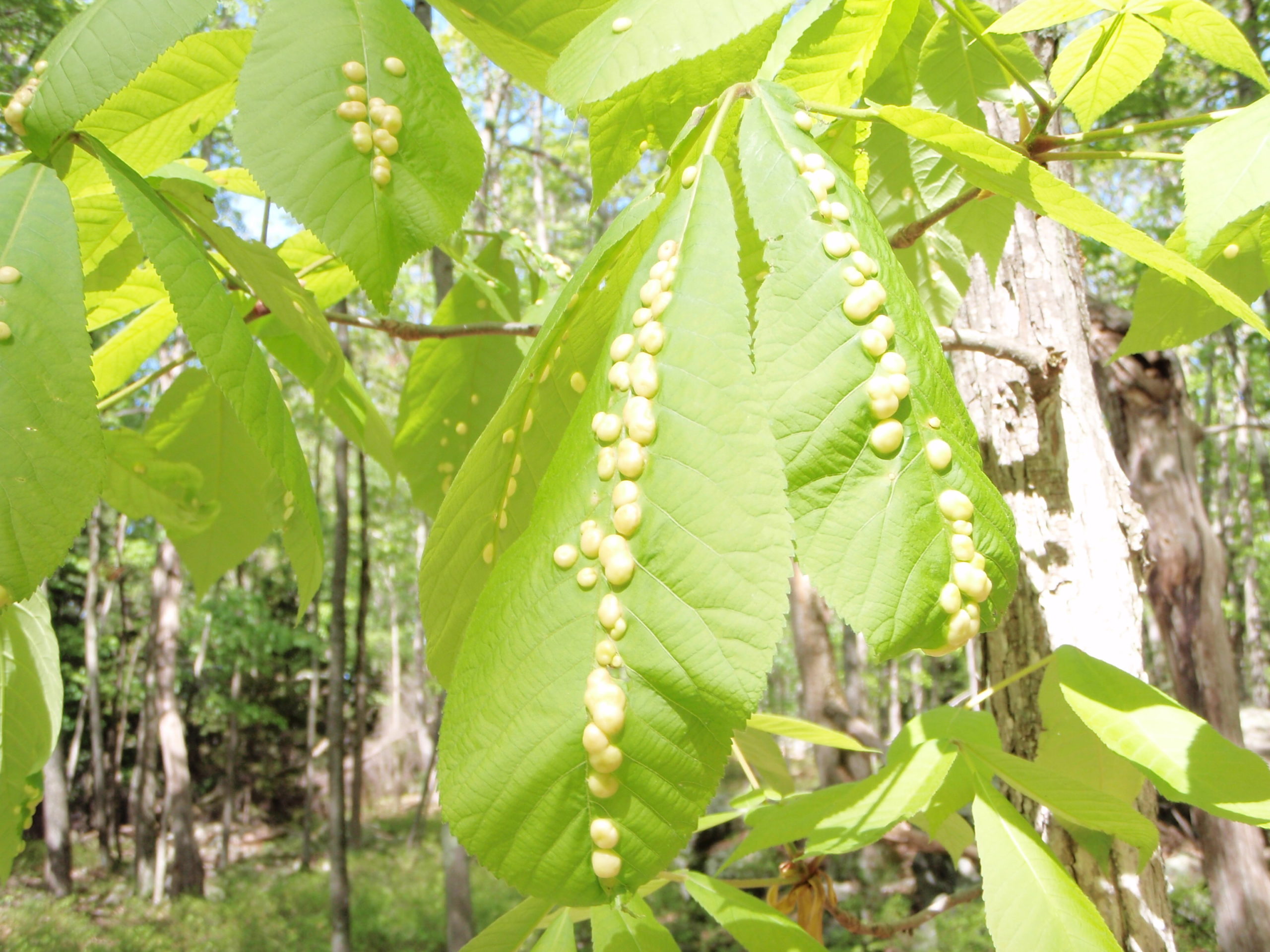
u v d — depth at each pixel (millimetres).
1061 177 619
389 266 282
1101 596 571
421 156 288
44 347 235
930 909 492
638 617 203
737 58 275
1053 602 575
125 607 7008
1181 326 391
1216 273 378
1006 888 299
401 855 6301
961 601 208
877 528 209
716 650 198
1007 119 616
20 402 231
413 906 4988
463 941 2189
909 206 456
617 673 203
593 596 206
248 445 556
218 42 344
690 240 222
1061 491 589
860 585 207
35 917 4812
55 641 398
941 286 486
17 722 378
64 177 271
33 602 396
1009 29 341
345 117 282
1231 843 1869
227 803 6758
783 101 244
